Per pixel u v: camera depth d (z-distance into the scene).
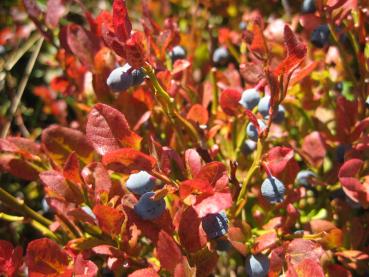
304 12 0.22
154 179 0.16
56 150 0.19
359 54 0.22
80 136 0.19
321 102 0.24
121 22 0.16
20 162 0.20
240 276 0.23
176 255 0.16
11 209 0.22
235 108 0.21
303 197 0.22
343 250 0.20
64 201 0.19
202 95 0.24
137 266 0.18
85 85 0.25
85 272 0.16
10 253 0.18
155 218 0.16
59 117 0.28
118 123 0.16
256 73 0.20
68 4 0.28
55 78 0.25
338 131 0.21
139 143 0.17
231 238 0.17
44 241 0.16
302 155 0.22
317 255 0.17
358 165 0.18
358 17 0.22
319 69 0.25
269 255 0.18
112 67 0.22
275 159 0.18
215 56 0.28
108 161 0.16
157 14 0.32
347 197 0.21
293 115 0.26
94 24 0.22
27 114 0.33
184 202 0.16
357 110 0.21
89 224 0.19
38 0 0.31
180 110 0.23
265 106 0.19
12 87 0.28
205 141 0.21
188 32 0.34
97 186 0.18
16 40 0.32
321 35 0.22
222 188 0.15
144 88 0.22
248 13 0.31
